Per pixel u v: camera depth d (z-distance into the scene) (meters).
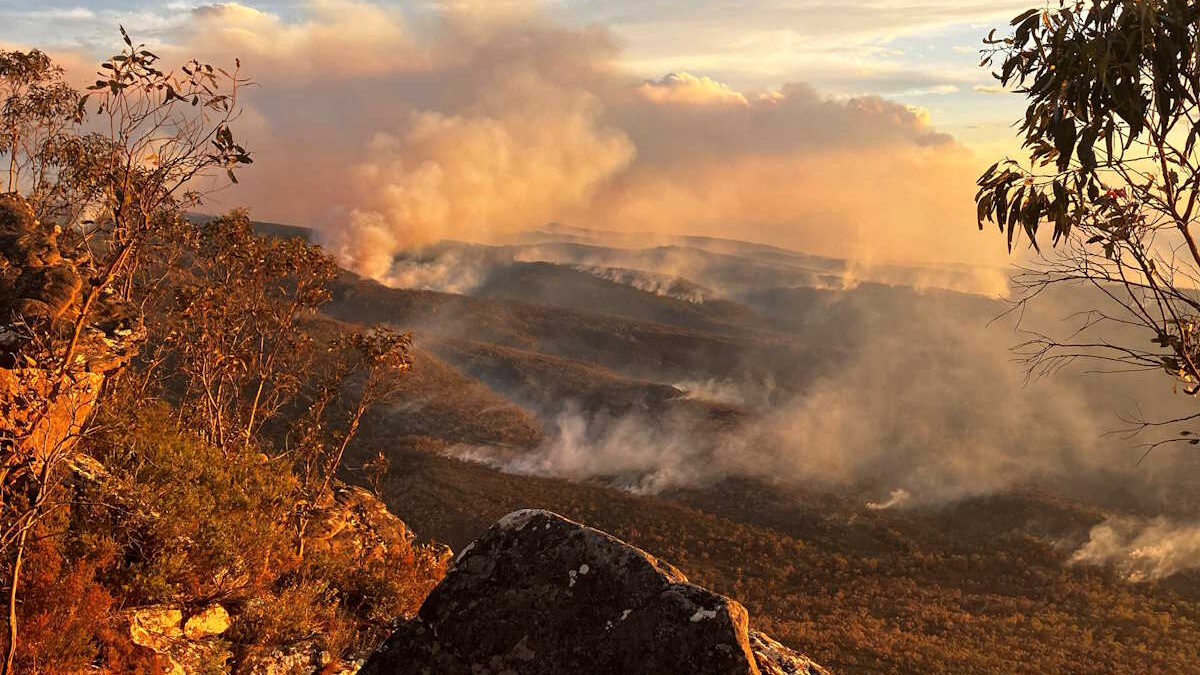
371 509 27.67
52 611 11.34
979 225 5.84
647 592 4.22
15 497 11.59
